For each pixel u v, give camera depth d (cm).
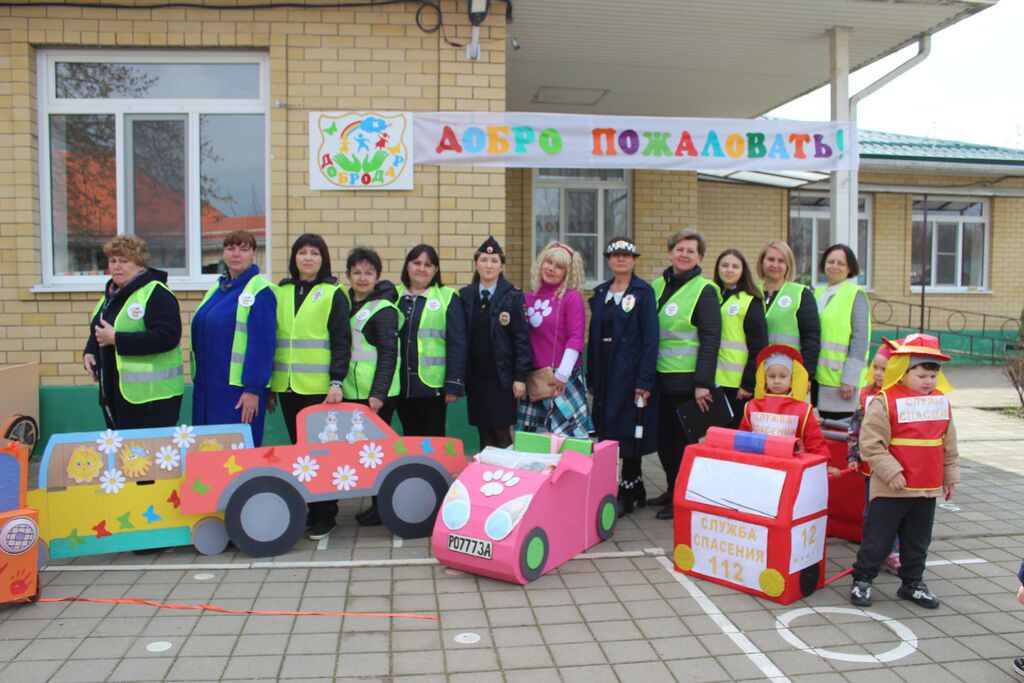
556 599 377
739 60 824
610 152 649
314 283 475
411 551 443
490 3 631
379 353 473
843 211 702
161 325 443
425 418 509
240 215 645
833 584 402
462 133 629
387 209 630
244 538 426
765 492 376
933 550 456
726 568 392
